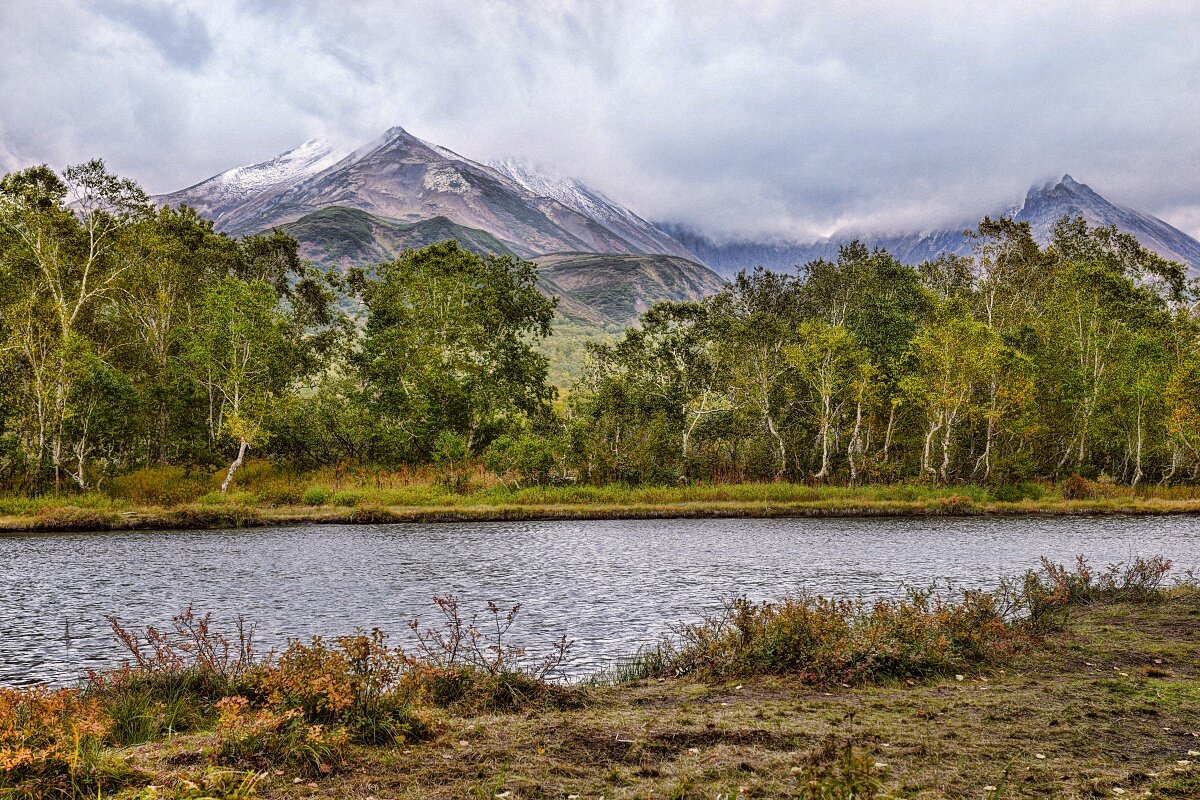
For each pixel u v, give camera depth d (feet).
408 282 207.72
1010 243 227.81
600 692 36.50
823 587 75.92
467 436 204.03
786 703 32.81
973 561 95.61
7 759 21.07
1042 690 34.24
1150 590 62.23
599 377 225.15
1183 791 21.67
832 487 179.52
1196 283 232.53
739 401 213.66
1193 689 33.99
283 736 25.18
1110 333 219.82
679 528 136.98
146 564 92.94
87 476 166.20
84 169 177.17
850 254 238.27
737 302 229.86
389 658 32.12
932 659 38.47
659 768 23.91
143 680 34.88
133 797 20.90
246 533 128.67
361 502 159.43
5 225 167.22
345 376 224.53
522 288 226.99
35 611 64.75
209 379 184.14
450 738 27.27
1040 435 219.00
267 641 53.47
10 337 157.58
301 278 228.84
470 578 81.87
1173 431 199.52
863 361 200.44
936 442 214.48
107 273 187.42
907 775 23.16
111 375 171.12
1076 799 21.22
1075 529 136.87
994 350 185.47
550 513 153.79
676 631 55.83
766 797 21.34
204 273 210.18
